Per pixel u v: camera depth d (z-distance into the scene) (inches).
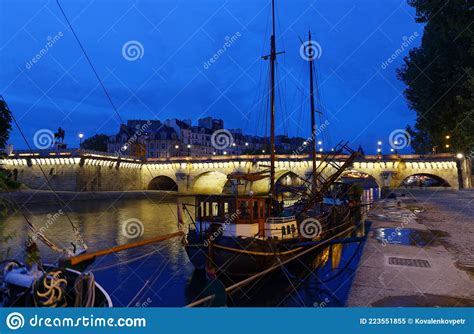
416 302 292.5
